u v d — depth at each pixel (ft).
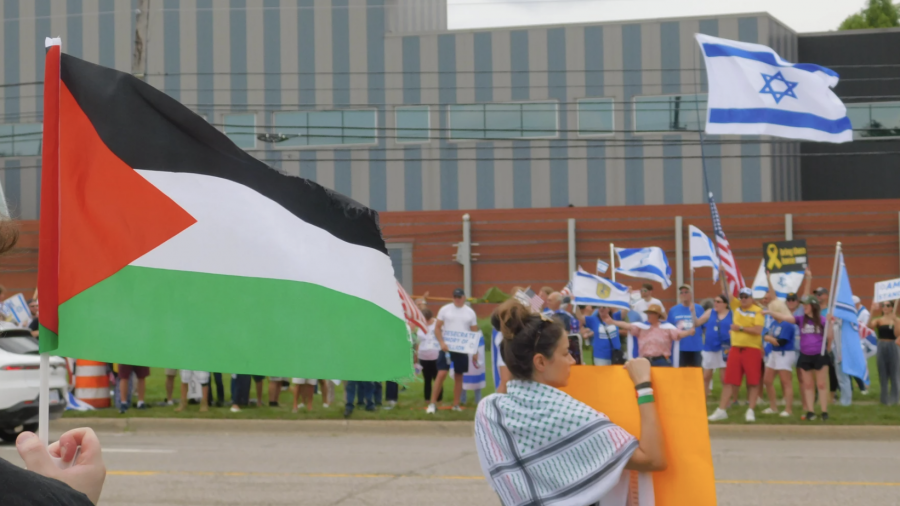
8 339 40.83
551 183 129.59
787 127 40.91
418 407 51.62
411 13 148.66
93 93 10.36
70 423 48.01
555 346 10.00
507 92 130.31
